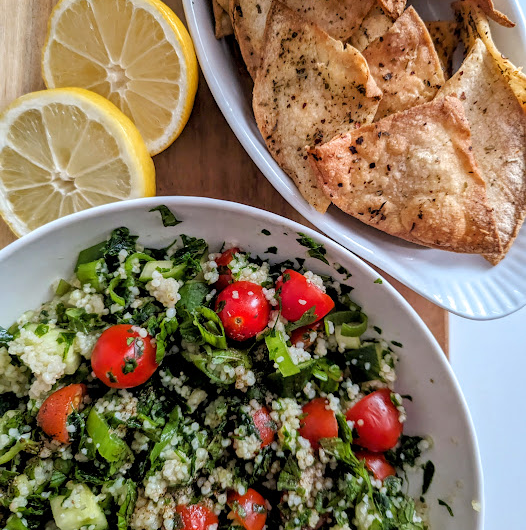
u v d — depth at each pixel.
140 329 0.19
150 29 0.21
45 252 0.20
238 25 0.21
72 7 0.22
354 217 0.22
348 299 0.21
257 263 0.21
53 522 0.19
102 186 0.22
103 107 0.21
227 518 0.20
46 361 0.19
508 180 0.21
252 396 0.20
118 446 0.19
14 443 0.19
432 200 0.20
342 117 0.20
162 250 0.21
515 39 0.21
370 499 0.20
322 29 0.20
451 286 0.21
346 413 0.21
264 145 0.21
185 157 0.24
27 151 0.22
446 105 0.20
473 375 0.27
